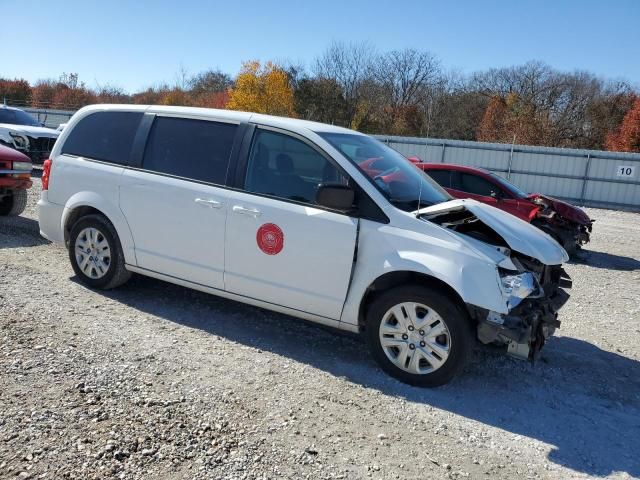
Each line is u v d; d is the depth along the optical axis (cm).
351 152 473
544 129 4409
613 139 4231
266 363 437
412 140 2778
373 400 393
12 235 775
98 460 291
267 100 4844
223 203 480
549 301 436
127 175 534
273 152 478
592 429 386
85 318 488
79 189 563
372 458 323
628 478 329
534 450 351
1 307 489
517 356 425
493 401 412
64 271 621
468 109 5262
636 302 773
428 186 511
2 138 1578
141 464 292
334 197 420
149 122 543
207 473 291
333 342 494
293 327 521
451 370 406
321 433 343
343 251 435
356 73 4953
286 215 455
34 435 307
